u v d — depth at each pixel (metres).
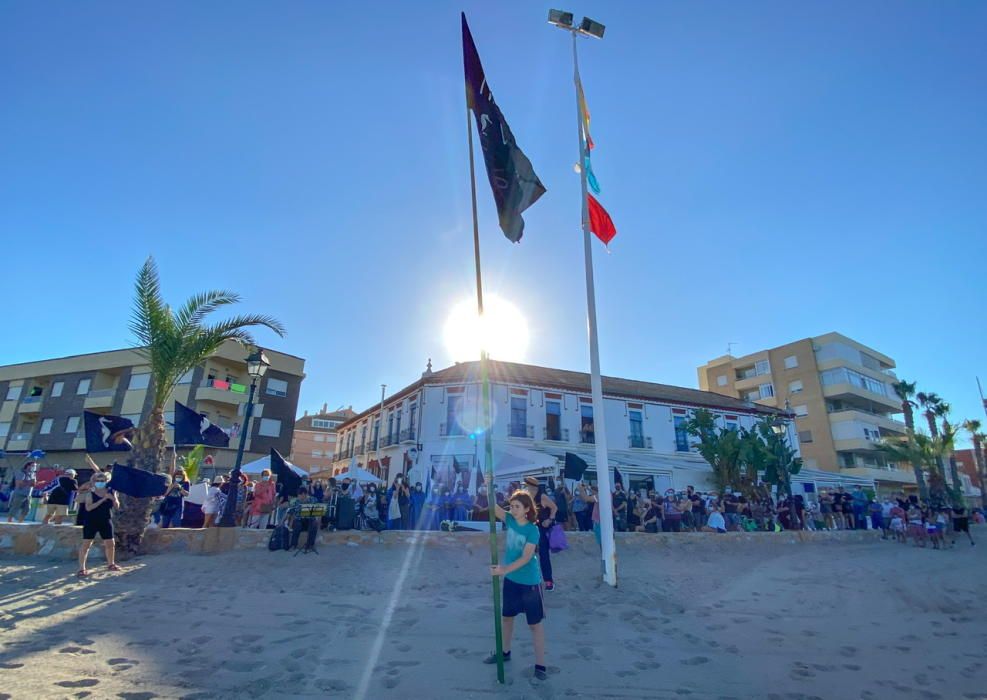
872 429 46.56
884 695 4.48
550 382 29.23
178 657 4.82
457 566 9.77
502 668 4.48
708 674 4.88
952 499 34.81
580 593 7.95
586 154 11.12
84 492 8.22
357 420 40.22
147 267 10.67
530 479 8.30
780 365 50.28
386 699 4.05
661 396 32.41
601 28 11.43
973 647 6.01
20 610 6.09
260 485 12.73
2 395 39.25
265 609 6.58
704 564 11.44
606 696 4.27
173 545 10.01
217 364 34.94
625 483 27.81
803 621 7.12
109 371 36.91
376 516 13.02
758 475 28.27
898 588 9.51
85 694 3.93
